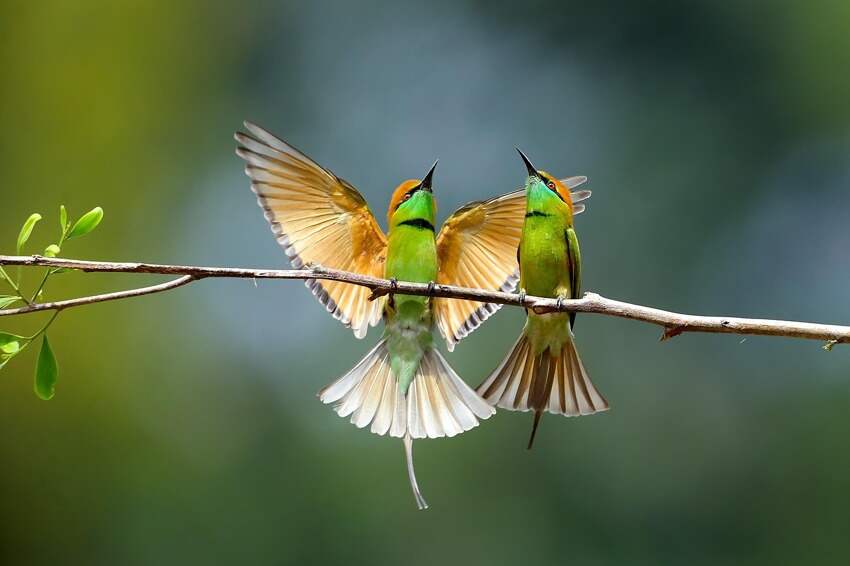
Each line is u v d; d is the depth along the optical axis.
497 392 5.87
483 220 6.38
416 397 5.94
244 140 5.99
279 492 12.84
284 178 6.02
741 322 4.91
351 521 12.26
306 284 6.09
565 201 6.33
